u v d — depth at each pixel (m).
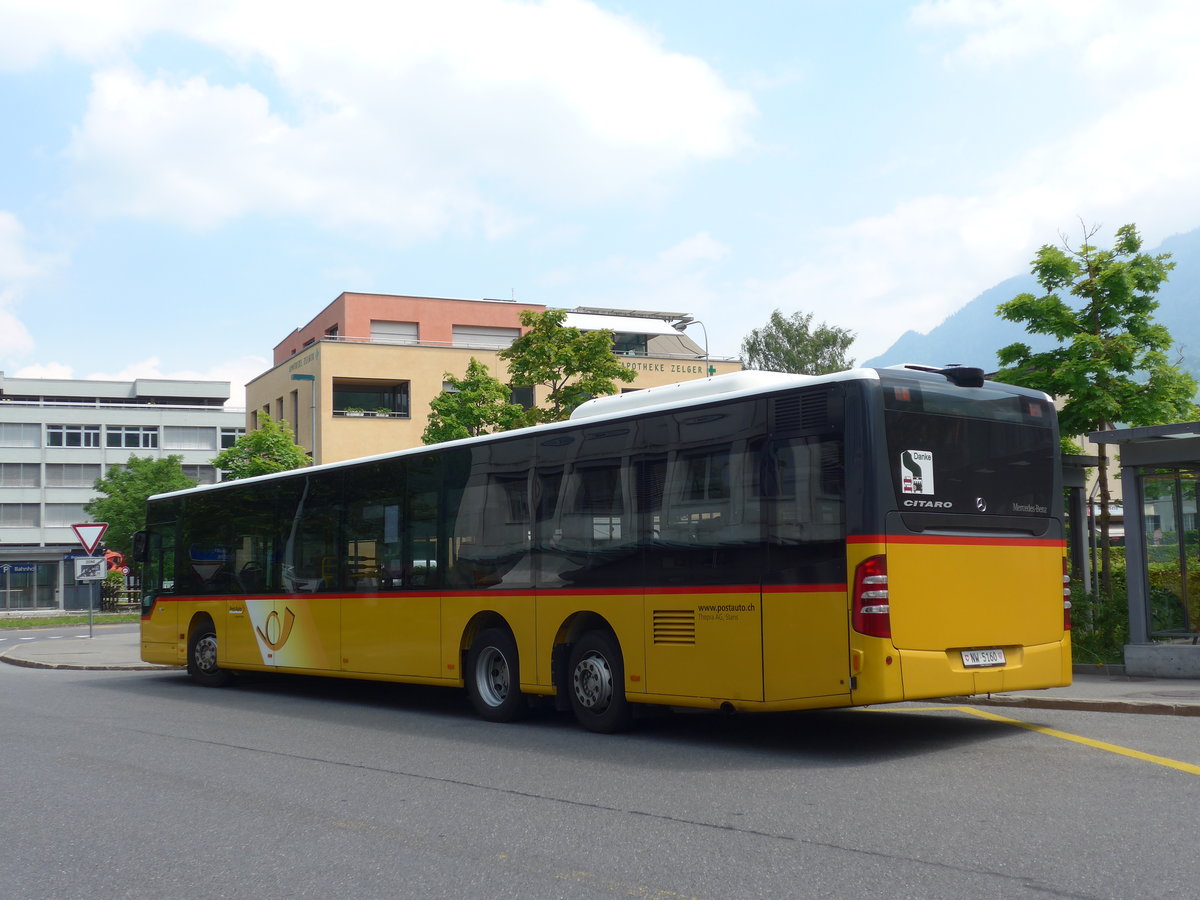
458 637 13.07
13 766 9.89
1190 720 11.05
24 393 106.44
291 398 60.03
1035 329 19.34
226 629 17.59
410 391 57.00
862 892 5.39
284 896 5.70
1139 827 6.49
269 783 8.82
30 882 6.10
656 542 10.73
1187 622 14.80
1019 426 10.34
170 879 6.08
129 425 94.56
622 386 61.44
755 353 80.38
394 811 7.64
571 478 11.80
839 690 9.09
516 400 59.06
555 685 11.77
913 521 9.29
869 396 9.22
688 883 5.66
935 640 9.32
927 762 8.94
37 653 26.47
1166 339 18.92
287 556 16.28
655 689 10.63
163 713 14.02
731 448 10.16
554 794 8.10
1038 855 5.93
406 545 14.01
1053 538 10.51
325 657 15.34
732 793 7.95
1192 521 14.74
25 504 91.31
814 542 9.38
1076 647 16.33
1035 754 9.15
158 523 19.64
